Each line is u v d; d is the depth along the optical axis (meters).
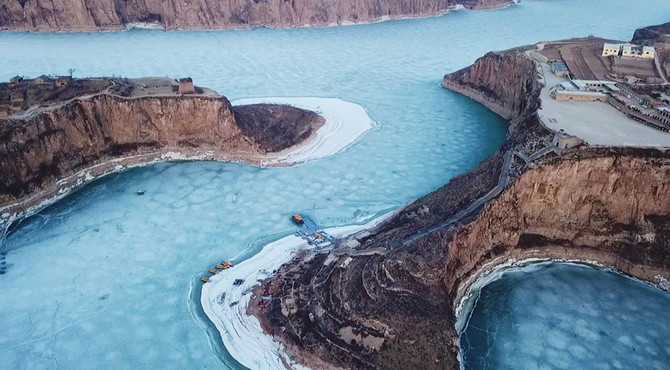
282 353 69.06
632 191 84.81
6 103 106.00
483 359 70.12
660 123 95.31
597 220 86.69
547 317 76.81
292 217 98.25
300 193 107.25
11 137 98.38
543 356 70.94
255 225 96.44
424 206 92.19
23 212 97.38
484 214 82.44
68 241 91.31
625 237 85.31
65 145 106.81
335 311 71.19
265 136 123.19
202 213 100.00
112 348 71.56
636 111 99.88
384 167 118.00
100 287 81.69
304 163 119.06
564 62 132.50
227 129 118.19
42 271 84.44
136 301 79.12
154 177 111.38
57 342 72.25
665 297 80.25
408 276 72.81
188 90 117.69
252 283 80.81
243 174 113.75
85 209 100.19
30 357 70.06
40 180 101.00
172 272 84.88
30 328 74.31
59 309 77.44
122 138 115.00
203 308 77.62
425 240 77.88
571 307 78.50
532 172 85.25
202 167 115.69
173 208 101.38
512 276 83.81
